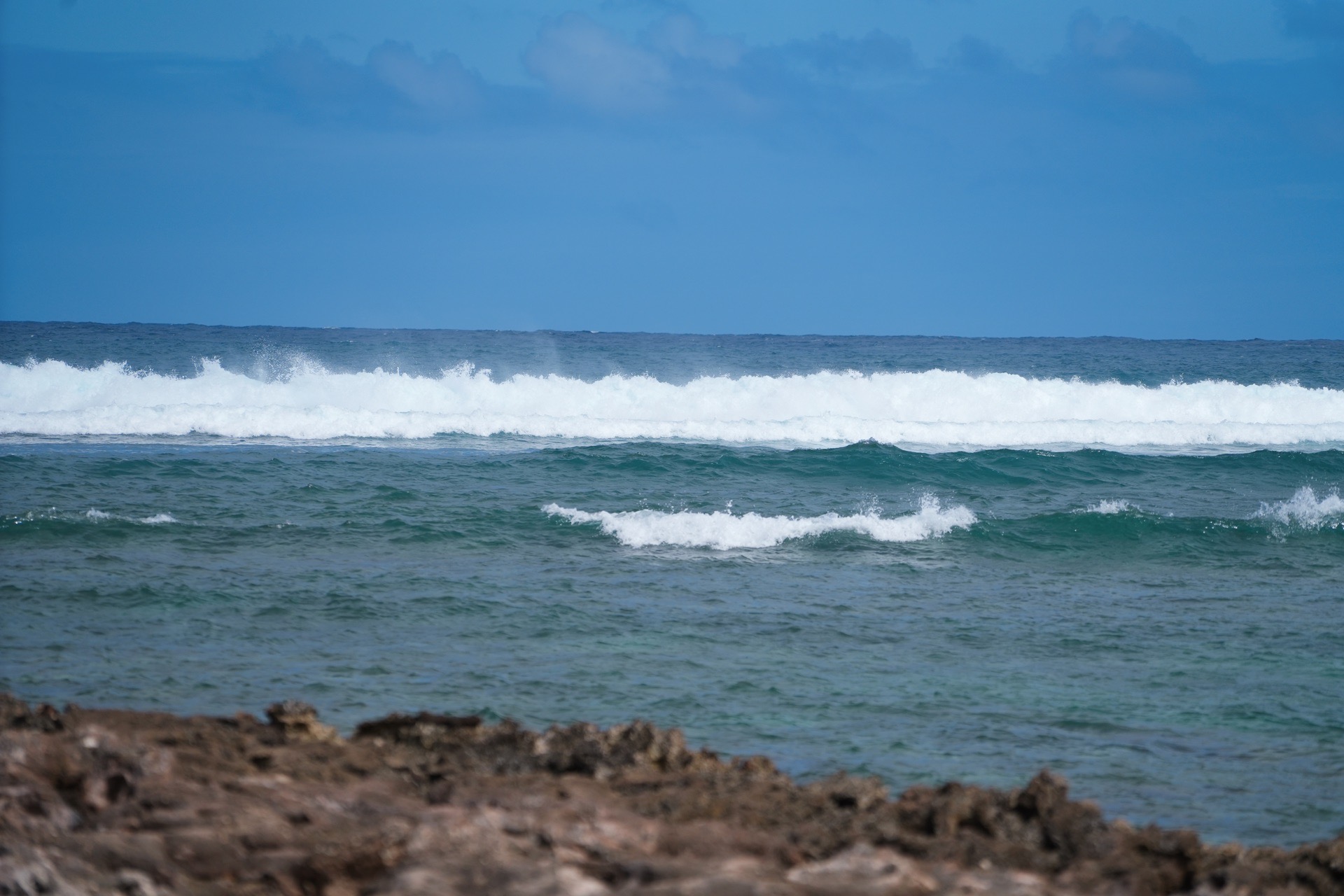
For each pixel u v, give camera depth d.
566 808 12.03
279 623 30.44
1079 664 28.14
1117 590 37.66
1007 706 24.53
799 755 21.03
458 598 33.47
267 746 14.66
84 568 36.12
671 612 32.69
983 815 13.23
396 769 14.29
